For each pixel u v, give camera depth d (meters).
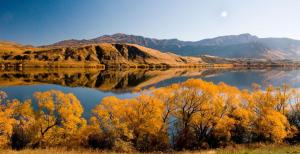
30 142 31.58
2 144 29.38
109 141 32.66
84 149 29.42
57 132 33.47
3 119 30.52
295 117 43.69
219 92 41.03
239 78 150.50
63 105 34.09
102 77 155.00
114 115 35.84
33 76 142.38
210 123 39.31
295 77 155.12
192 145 37.47
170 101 40.00
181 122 40.34
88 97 74.56
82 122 34.97
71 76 154.62
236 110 39.59
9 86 91.88
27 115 33.59
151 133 36.03
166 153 30.92
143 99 37.38
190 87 39.78
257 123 40.09
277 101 44.72
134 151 32.12
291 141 39.84
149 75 176.62
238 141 39.12
